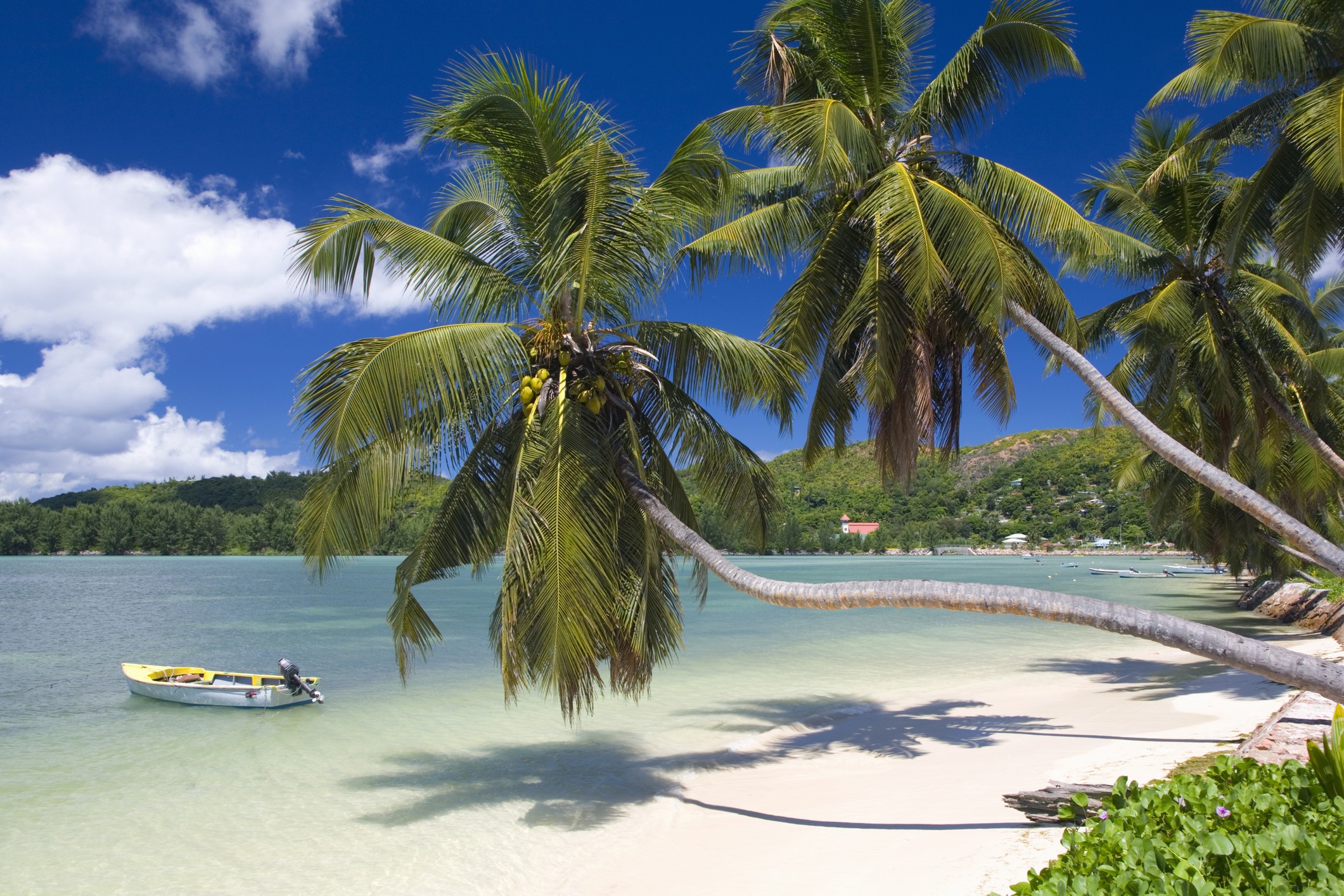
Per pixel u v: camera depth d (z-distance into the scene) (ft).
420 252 27.91
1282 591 115.24
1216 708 43.70
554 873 26.27
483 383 26.58
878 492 432.25
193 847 29.40
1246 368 48.44
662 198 27.84
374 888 25.61
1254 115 38.93
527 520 26.35
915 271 30.14
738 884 23.57
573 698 26.53
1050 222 32.73
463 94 27.73
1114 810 13.09
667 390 31.48
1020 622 118.11
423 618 31.35
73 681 66.28
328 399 23.20
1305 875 9.71
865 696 58.03
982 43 34.76
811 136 30.58
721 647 88.07
